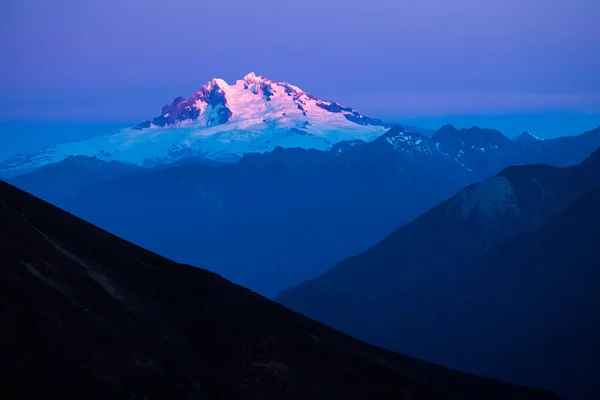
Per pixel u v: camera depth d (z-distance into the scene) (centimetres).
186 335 12912
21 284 11156
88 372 10275
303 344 14088
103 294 12494
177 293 14062
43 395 9456
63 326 10875
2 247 11856
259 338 13562
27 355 10044
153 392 10700
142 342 11756
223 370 12412
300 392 12800
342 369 14012
